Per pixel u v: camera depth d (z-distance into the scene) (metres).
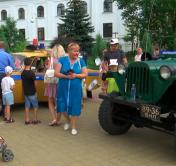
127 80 4.58
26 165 4.00
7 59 6.42
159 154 4.38
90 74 7.80
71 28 29.94
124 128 5.16
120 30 36.81
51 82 5.61
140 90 4.39
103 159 4.20
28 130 5.46
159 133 5.27
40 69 7.21
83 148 4.59
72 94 5.12
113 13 37.03
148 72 4.28
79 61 5.18
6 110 6.00
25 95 5.83
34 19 41.78
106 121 5.01
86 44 29.42
